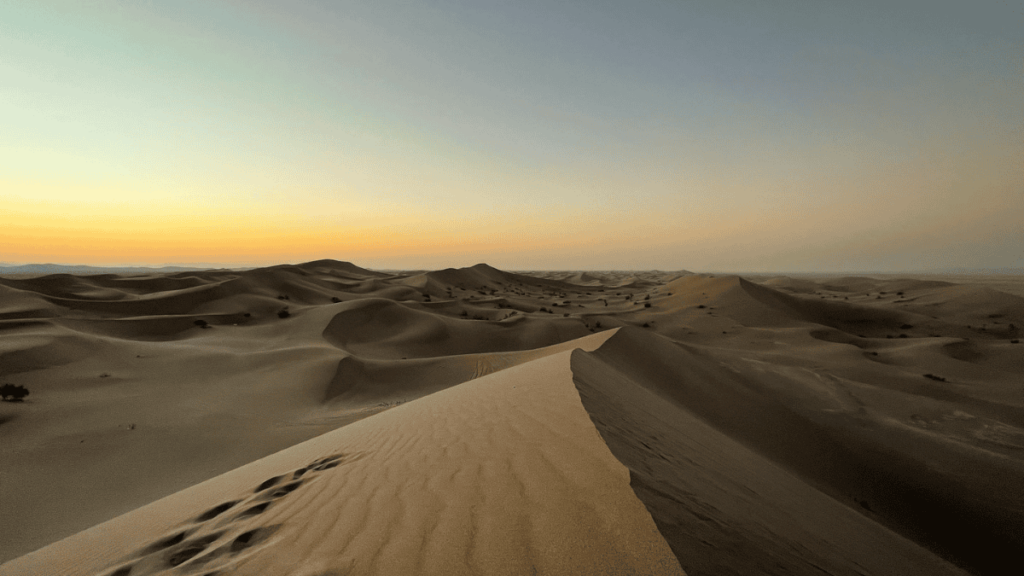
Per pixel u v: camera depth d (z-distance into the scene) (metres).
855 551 5.66
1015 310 82.00
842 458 19.44
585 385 8.99
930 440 21.28
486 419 6.80
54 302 64.31
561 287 188.75
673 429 8.96
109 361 36.31
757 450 16.89
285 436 24.33
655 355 25.23
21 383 29.23
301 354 41.12
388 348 59.50
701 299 95.62
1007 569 13.12
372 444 6.79
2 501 16.25
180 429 24.48
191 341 53.53
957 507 15.95
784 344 60.59
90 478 18.75
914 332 77.88
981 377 42.03
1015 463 18.83
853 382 32.19
